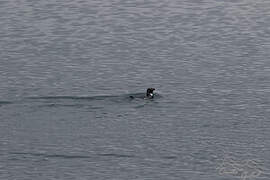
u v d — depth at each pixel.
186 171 123.62
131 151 130.50
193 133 137.62
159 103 153.00
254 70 174.25
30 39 198.38
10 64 177.88
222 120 143.75
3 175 121.44
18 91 158.25
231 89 161.50
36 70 173.62
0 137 134.12
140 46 193.12
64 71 173.12
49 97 154.62
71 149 130.50
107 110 148.75
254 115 146.25
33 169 123.75
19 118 142.88
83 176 121.81
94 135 136.00
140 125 141.25
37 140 133.38
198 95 157.88
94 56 184.88
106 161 126.75
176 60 182.12
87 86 162.50
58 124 140.50
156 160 127.25
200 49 190.50
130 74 171.62
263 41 197.12
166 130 139.00
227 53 187.25
